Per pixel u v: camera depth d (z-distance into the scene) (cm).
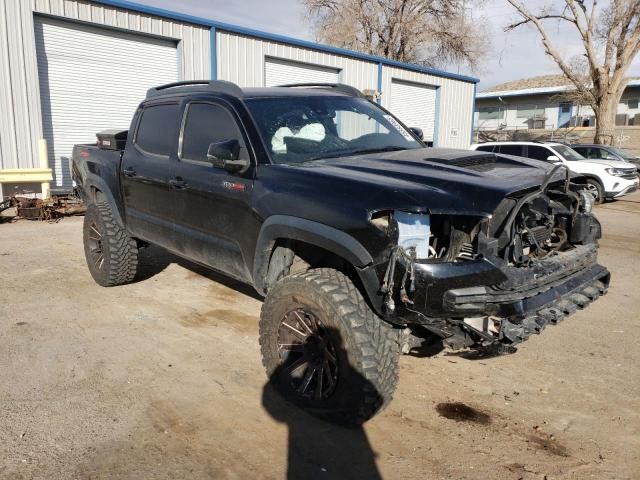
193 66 1498
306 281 329
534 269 313
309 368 341
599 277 371
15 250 779
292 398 348
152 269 674
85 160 611
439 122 2389
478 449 311
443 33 3394
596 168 1448
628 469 293
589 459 302
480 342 307
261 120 403
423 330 335
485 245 297
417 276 286
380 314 303
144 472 287
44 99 1285
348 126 446
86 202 653
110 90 1390
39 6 1209
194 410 350
